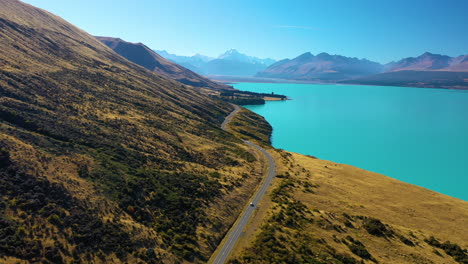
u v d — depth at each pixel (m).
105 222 56.00
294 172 114.12
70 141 88.69
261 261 55.06
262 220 72.06
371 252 60.34
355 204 86.62
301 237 63.59
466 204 95.25
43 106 108.00
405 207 88.50
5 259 41.53
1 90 103.31
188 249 56.50
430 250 63.47
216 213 73.06
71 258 45.75
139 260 50.06
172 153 110.88
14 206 51.12
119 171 78.69
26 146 71.50
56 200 56.75
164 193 75.12
